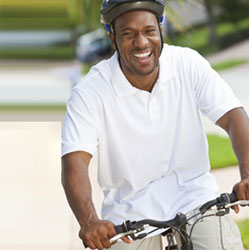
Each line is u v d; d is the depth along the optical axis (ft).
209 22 121.90
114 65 16.03
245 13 123.75
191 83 16.28
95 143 15.92
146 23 15.02
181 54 16.53
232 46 118.52
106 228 13.28
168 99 16.12
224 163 40.57
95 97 15.94
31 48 172.55
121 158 16.20
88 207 14.25
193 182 16.25
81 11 35.96
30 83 115.55
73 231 33.12
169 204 16.14
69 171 15.20
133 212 16.21
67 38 173.99
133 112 15.97
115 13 15.07
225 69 94.68
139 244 16.20
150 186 16.40
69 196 14.82
